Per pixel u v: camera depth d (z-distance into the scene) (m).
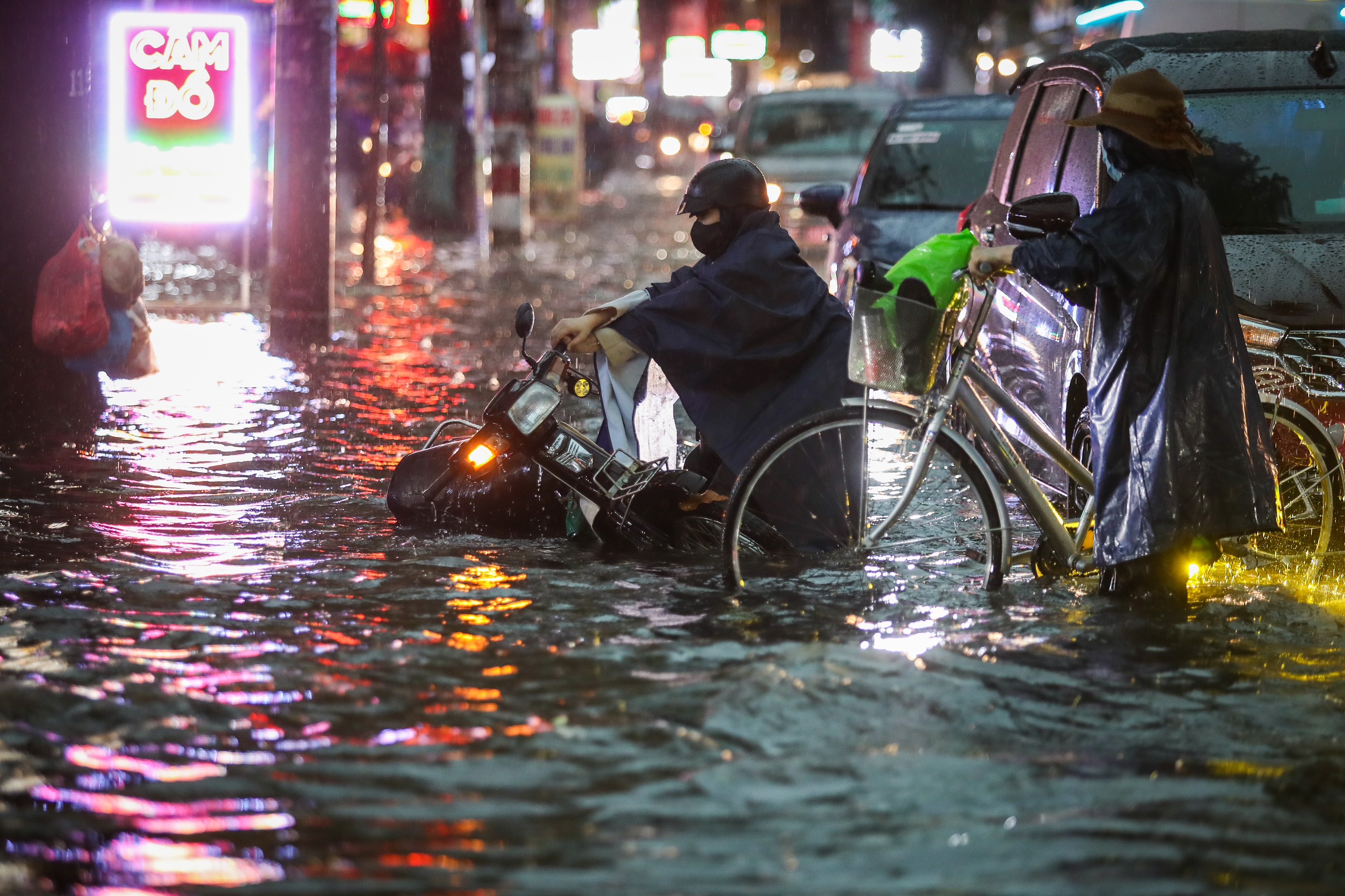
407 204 97.81
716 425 20.84
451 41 87.88
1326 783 13.39
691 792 12.90
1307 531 20.78
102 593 18.70
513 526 22.22
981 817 12.48
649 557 20.97
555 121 96.00
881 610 18.38
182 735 14.07
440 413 32.59
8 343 29.03
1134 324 18.38
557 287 61.28
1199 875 11.55
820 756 13.69
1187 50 25.55
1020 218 19.45
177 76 38.62
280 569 20.00
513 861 11.60
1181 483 18.17
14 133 28.62
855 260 37.16
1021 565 20.31
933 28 148.75
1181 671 16.33
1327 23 38.12
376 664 16.14
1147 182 18.34
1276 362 22.16
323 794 12.78
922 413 19.38
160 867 11.47
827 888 11.20
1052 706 15.15
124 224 42.78
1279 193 24.28
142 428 29.80
